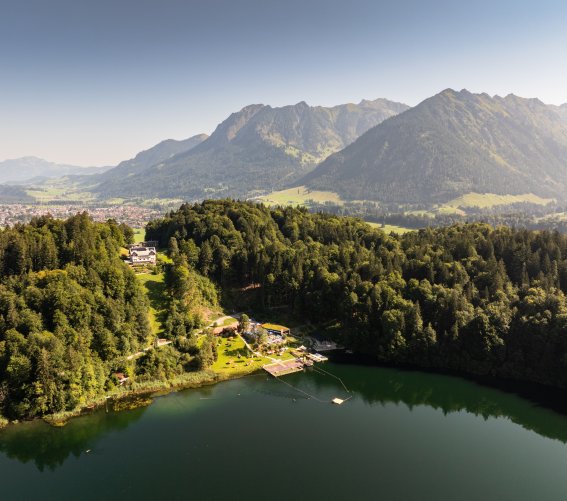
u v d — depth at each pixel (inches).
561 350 5856.3
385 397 5723.4
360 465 4252.0
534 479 4106.8
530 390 5836.6
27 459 4281.5
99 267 6624.0
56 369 5044.3
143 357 6013.8
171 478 3993.6
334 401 5541.3
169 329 6658.5
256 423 4992.6
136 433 4726.9
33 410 4891.7
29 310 5541.3
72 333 5497.1
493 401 5625.0
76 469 4116.6
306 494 3809.1
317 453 4436.5
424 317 6914.4
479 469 4237.2
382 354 6752.0
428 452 4517.7
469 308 6673.2
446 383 6092.5
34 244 6840.6
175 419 5024.6
